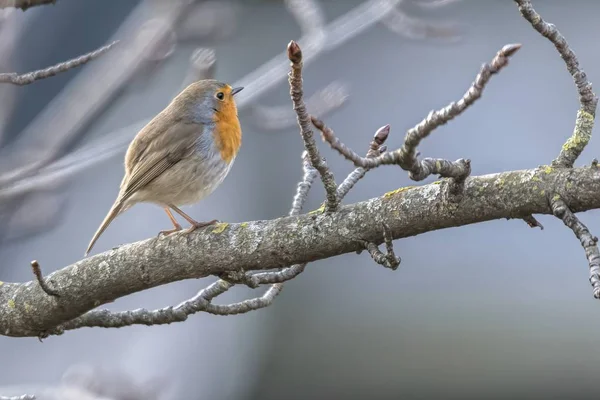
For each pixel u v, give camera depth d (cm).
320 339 1305
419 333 1295
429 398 1255
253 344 1306
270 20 1505
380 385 1266
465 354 1270
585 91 523
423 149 1461
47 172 937
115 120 1402
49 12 1245
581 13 1541
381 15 1080
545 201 523
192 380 1266
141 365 1270
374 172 1441
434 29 1100
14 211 1004
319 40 1077
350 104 1495
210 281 1377
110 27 1290
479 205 538
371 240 564
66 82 1272
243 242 589
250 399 1255
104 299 629
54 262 1396
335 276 1356
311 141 532
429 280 1341
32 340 1350
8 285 661
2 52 945
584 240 501
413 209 552
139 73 1022
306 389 1280
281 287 668
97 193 1467
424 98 1488
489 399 1247
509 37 1538
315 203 1407
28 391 893
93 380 964
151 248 615
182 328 1323
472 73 1503
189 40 1061
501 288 1320
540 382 1238
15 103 1012
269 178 1429
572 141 529
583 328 1268
